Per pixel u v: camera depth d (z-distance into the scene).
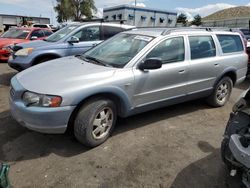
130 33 4.70
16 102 3.40
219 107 5.51
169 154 3.58
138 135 4.09
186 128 4.42
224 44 5.38
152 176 3.11
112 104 3.70
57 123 3.24
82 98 3.32
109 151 3.59
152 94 4.14
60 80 3.40
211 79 5.05
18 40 10.55
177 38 4.50
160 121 4.65
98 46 4.82
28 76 3.66
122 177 3.07
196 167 3.31
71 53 7.18
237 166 2.53
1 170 2.18
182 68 4.46
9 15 38.44
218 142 3.98
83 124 3.41
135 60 3.93
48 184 2.91
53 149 3.59
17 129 4.12
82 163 3.30
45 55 6.81
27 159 3.35
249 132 2.52
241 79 5.78
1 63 10.08
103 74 3.60
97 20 8.80
